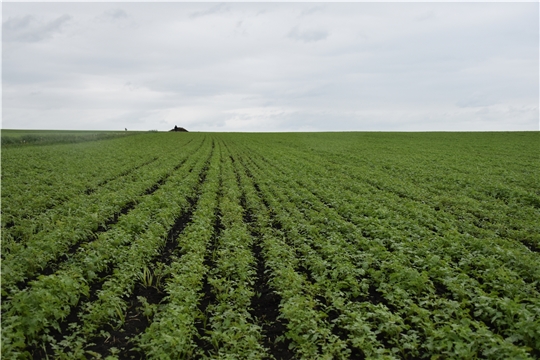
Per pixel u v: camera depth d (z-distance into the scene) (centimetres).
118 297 916
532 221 1672
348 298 975
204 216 1686
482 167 3528
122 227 1421
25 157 3331
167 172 2991
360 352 773
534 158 4175
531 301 874
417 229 1478
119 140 6347
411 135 8212
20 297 798
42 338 754
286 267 1136
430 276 1068
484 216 1827
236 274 1091
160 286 1041
